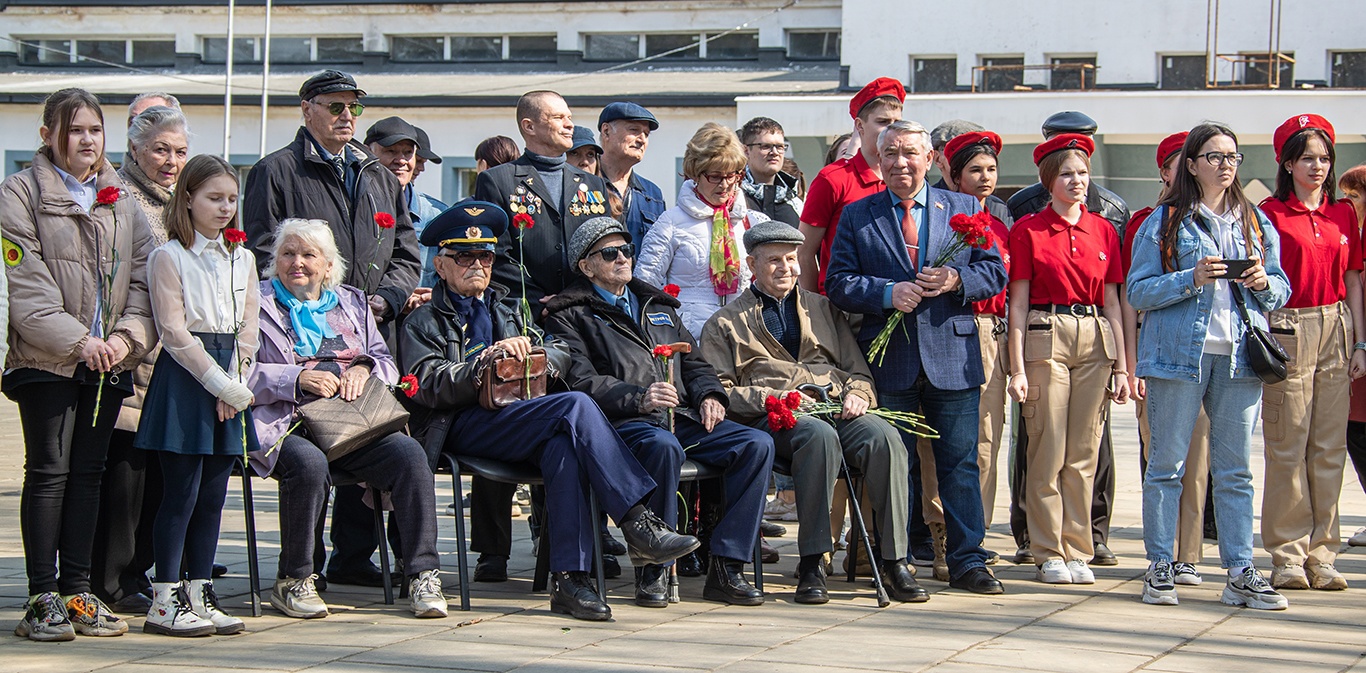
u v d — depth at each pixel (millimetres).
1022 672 4688
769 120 8508
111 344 5109
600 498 5641
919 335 6227
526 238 6977
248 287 5379
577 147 8438
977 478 6258
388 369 5914
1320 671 4773
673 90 26469
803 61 29000
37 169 5133
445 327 6070
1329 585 6266
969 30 25906
